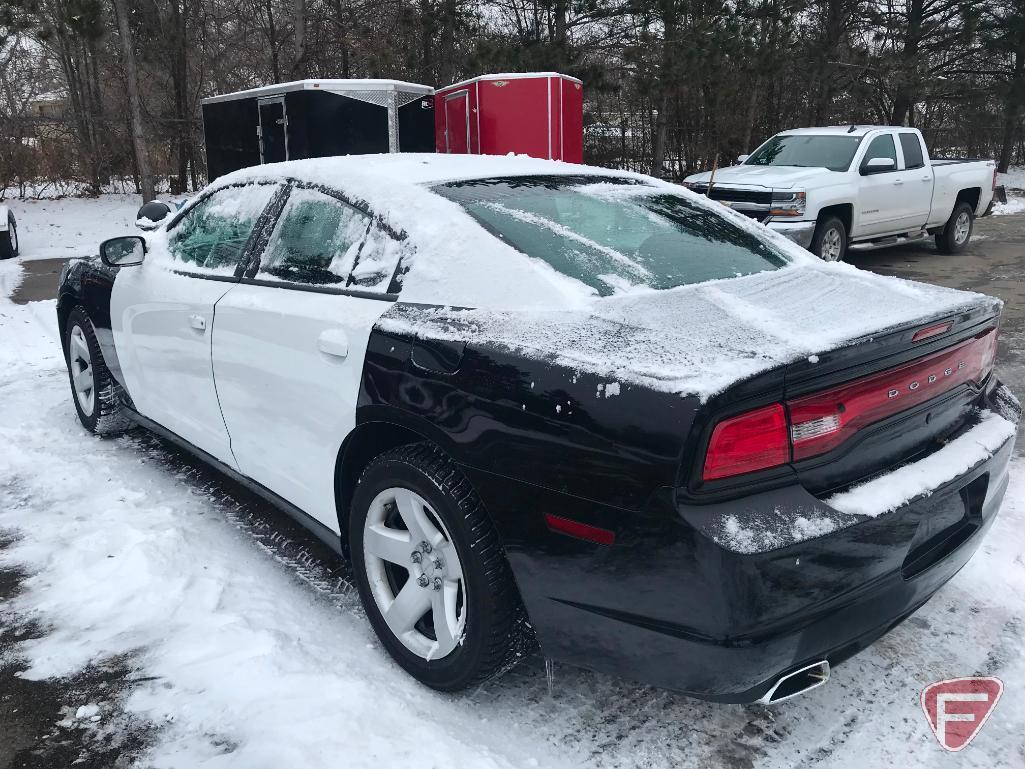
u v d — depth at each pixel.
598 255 2.73
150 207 4.57
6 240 13.48
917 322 2.25
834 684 2.62
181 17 22.00
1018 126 32.97
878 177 10.58
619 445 1.98
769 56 18.12
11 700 2.55
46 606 3.07
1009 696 2.54
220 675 2.63
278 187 3.37
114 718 2.46
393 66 17.73
